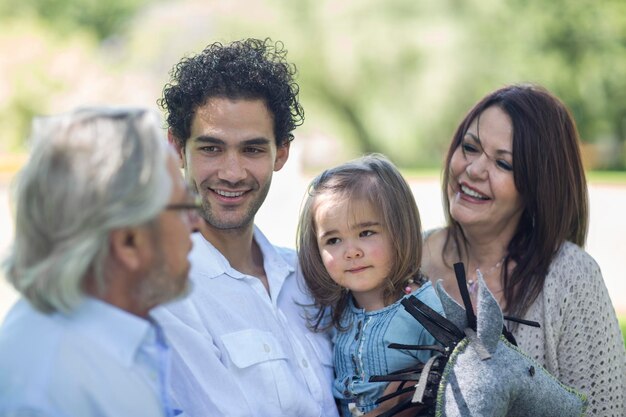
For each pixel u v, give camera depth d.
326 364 2.91
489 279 3.15
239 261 2.87
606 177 17.44
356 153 21.64
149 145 1.79
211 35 22.17
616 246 9.88
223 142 2.68
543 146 2.99
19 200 1.78
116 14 24.61
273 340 2.70
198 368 2.53
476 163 3.03
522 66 21.22
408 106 21.16
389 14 21.33
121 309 1.91
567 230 3.07
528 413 2.39
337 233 2.83
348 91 21.45
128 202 1.76
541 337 2.96
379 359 2.77
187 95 2.70
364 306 2.92
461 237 3.25
